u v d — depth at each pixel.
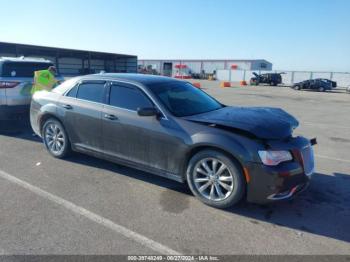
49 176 4.69
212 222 3.44
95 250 2.87
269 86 42.53
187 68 76.06
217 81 55.34
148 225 3.34
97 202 3.86
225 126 3.71
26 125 8.58
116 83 4.69
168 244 3.00
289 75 53.09
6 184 4.36
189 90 4.89
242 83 45.06
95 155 4.96
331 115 12.79
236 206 3.84
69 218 3.44
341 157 6.21
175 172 4.06
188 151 3.86
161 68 79.50
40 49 30.28
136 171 4.95
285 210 3.77
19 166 5.11
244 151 3.46
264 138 3.52
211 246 2.98
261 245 3.02
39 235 3.08
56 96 5.43
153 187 4.36
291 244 3.05
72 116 5.08
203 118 3.97
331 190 4.42
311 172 3.88
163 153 4.10
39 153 5.85
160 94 4.32
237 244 3.03
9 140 6.84
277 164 3.44
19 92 7.34
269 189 3.43
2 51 28.08
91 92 4.96
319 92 32.25
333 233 3.28
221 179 3.71
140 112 4.01
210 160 3.76
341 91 35.94
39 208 3.66
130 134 4.37
